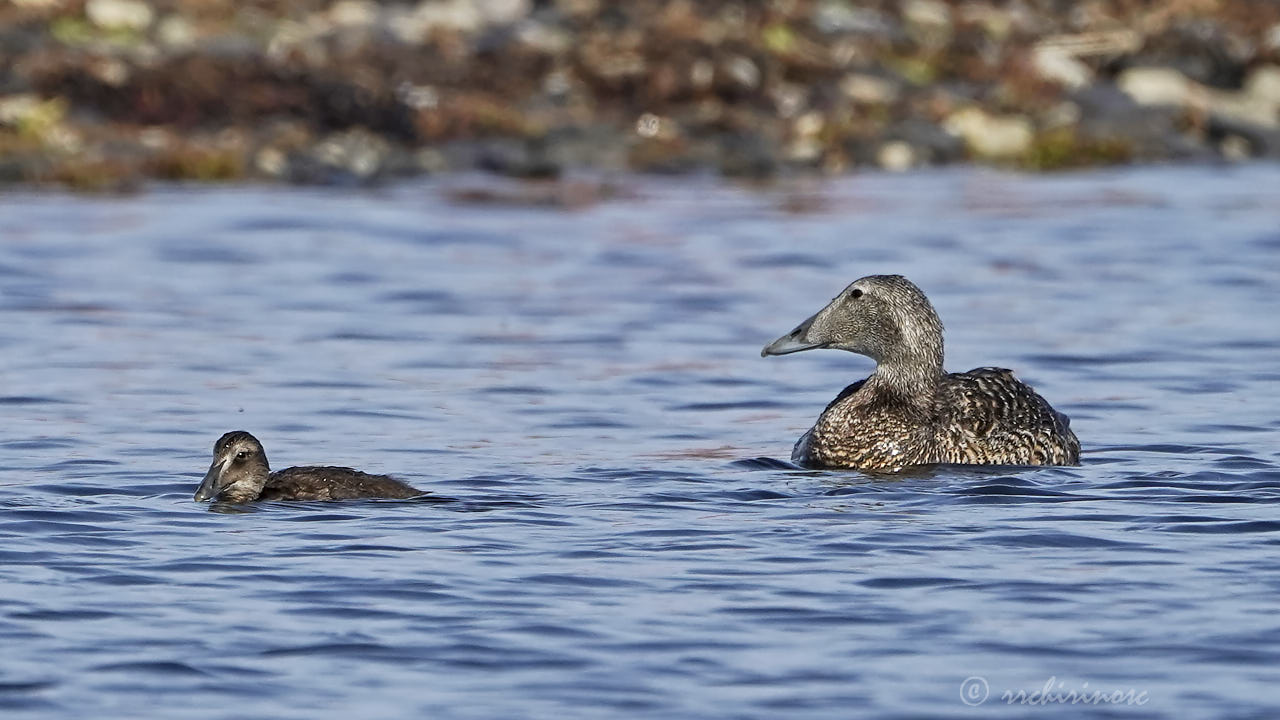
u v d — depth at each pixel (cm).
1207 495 1345
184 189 3145
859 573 1141
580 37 3922
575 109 3691
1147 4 4369
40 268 2452
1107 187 3312
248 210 2950
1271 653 998
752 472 1451
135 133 3366
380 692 947
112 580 1118
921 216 2983
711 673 972
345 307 2253
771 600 1086
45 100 3400
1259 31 4241
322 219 2889
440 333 2105
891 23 4175
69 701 933
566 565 1155
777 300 2319
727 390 1823
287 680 962
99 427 1609
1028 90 3891
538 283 2430
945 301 2300
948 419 1477
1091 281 2433
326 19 4006
